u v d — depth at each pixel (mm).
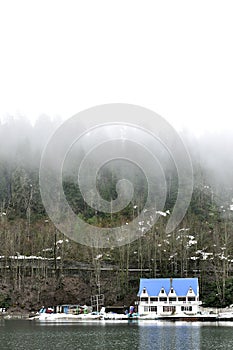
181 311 100000
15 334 68500
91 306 103938
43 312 101312
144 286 104312
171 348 55906
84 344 58750
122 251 119938
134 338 64250
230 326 81125
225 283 106625
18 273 115438
